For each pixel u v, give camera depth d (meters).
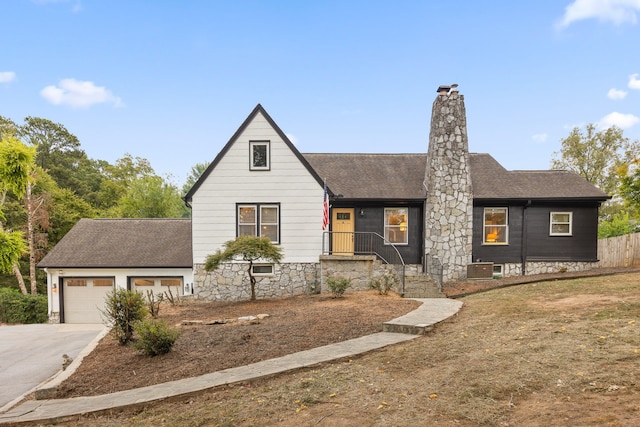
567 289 9.48
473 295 11.04
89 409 4.29
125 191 38.50
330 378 4.55
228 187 13.24
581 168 25.78
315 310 8.93
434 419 3.22
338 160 17.05
